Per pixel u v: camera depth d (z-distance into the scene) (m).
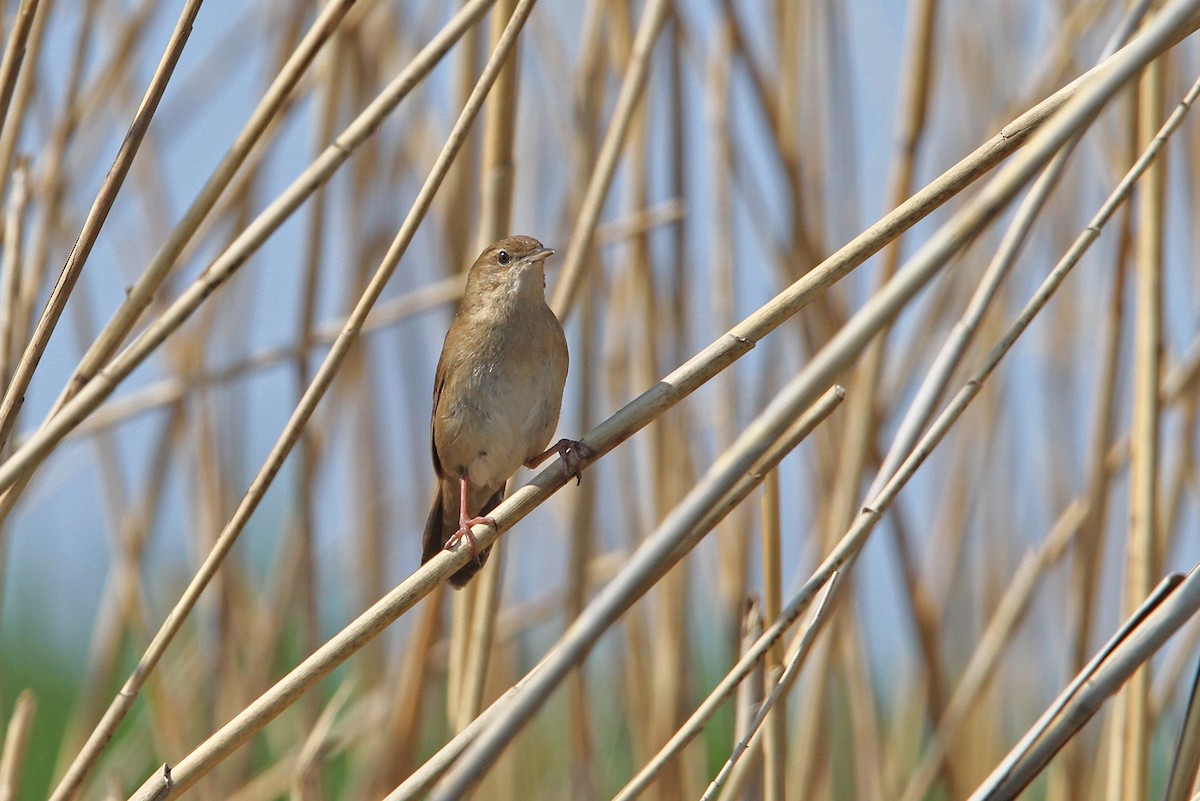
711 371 5.81
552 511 11.48
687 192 9.45
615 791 10.60
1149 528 6.62
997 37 10.93
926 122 8.07
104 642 10.43
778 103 9.46
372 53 10.34
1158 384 6.68
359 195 10.51
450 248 9.98
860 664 9.45
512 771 10.54
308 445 9.73
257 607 11.34
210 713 9.97
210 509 10.34
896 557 9.23
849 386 9.20
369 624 5.81
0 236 6.87
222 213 9.24
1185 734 5.68
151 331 5.74
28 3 6.11
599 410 10.03
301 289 9.45
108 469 10.28
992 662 8.96
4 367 6.59
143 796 5.70
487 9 5.90
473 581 7.98
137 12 9.03
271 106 5.91
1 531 8.88
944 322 10.20
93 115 9.22
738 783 6.69
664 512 9.53
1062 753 9.02
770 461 5.63
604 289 10.04
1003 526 11.12
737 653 9.23
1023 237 5.63
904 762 10.48
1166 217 6.77
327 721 7.81
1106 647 5.59
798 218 9.21
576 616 8.75
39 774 12.37
